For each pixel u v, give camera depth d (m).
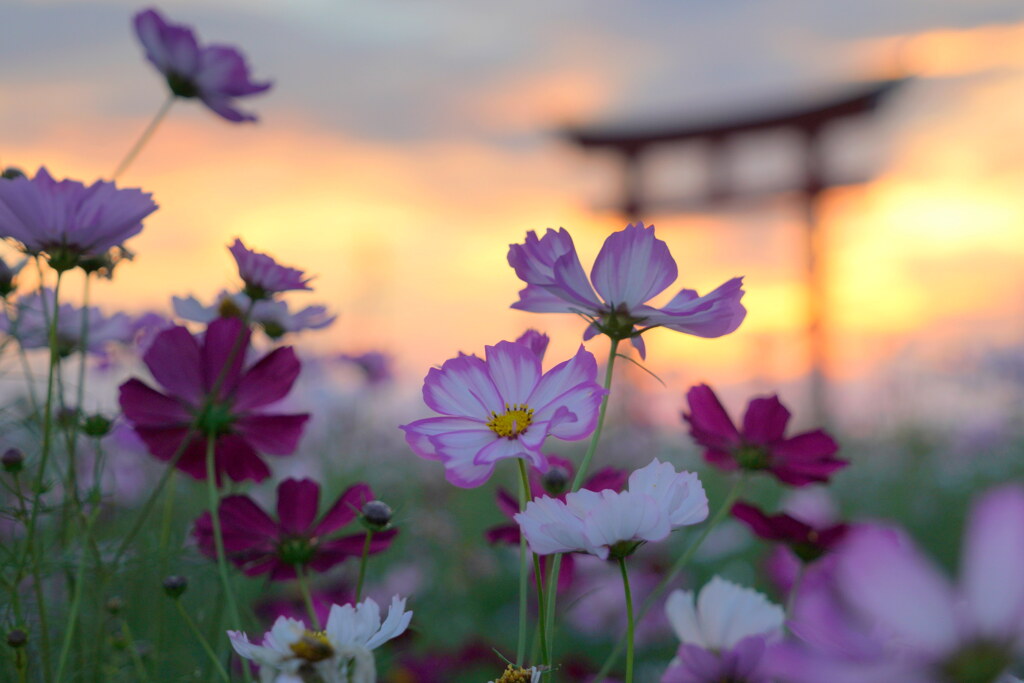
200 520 0.52
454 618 1.35
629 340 0.46
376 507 0.47
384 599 0.96
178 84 0.72
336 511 0.52
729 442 0.55
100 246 0.49
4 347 0.56
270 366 0.55
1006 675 0.27
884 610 0.25
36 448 0.54
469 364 0.43
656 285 0.44
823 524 0.87
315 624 0.47
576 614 1.15
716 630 0.50
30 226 0.47
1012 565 0.25
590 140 8.55
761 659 0.45
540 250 0.44
